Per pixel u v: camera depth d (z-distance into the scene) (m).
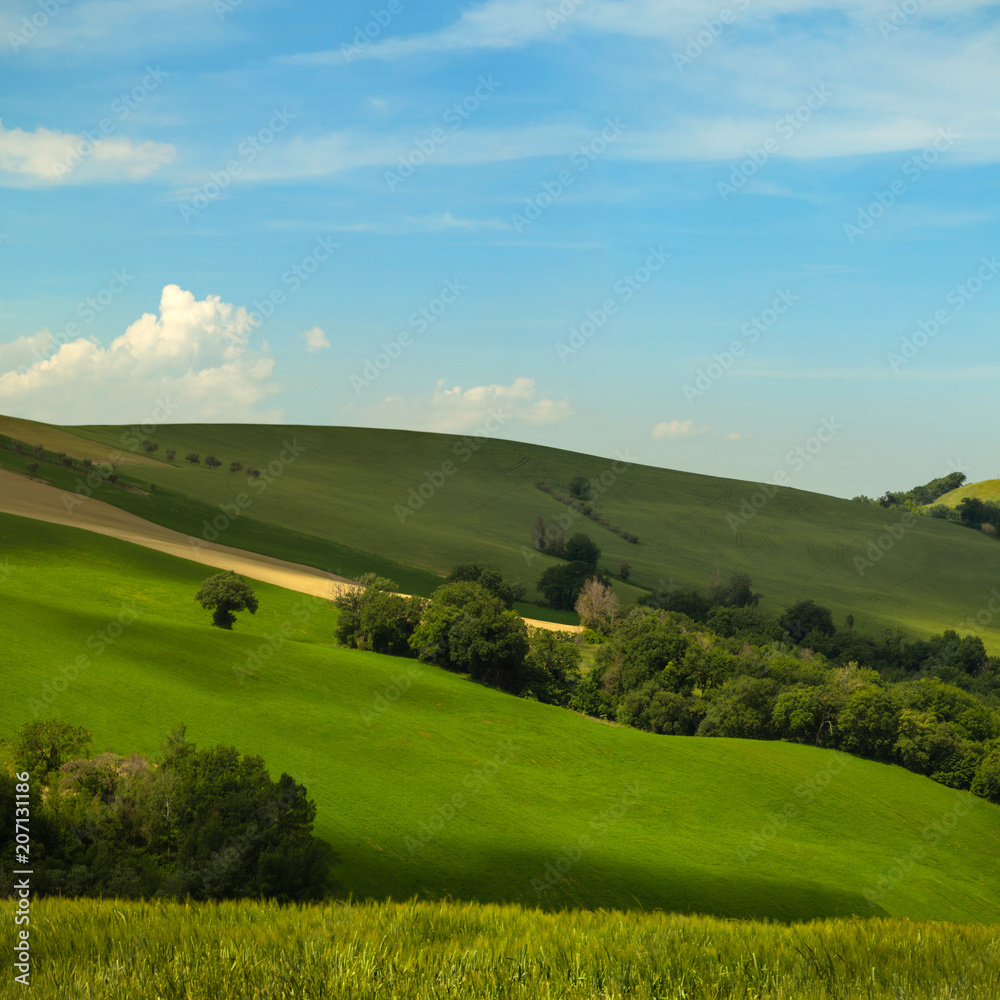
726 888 47.50
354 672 82.44
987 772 74.25
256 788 36.09
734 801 67.19
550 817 57.78
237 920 9.59
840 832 64.19
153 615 89.50
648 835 57.03
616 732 80.12
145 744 55.12
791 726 83.31
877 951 8.53
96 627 76.94
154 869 30.25
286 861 32.03
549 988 6.82
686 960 7.77
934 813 69.81
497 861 47.31
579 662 102.94
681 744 78.62
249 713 66.69
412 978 6.96
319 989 6.64
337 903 11.30
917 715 81.06
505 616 90.75
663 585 157.88
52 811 32.56
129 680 66.31
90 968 7.27
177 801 34.69
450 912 10.33
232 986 6.74
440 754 66.75
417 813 53.56
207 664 75.31
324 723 68.00
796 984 7.29
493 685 89.38
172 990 6.71
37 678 62.28
